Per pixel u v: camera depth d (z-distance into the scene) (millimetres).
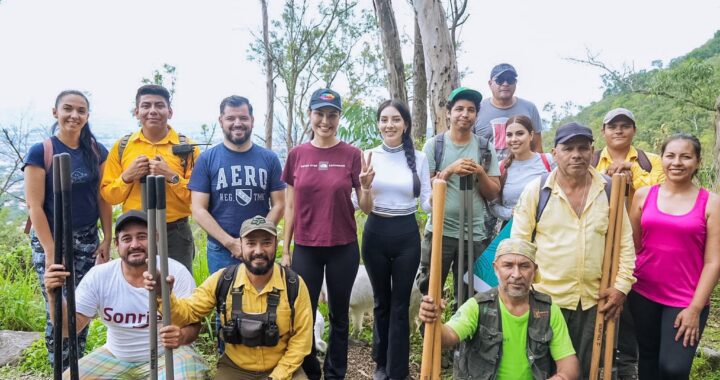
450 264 3783
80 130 3547
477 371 2852
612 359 3021
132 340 3295
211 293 3182
